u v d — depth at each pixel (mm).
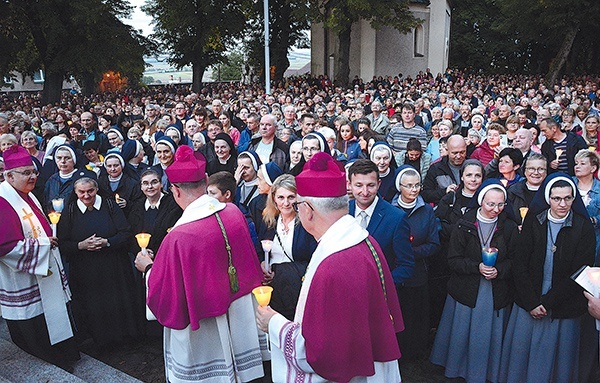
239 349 3436
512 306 4098
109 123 10312
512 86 26688
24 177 4043
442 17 37500
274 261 4164
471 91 20922
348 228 2381
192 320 3098
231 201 4301
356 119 11375
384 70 37125
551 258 3871
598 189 4863
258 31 35688
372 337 2361
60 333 4273
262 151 7367
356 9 26969
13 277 4078
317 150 5758
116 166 5805
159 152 6270
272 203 4312
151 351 4863
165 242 3176
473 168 4699
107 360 4727
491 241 4000
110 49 27453
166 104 17938
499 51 48625
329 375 2273
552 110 10469
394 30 36625
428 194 5855
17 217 3996
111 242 4633
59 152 5902
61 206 4680
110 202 4785
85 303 4723
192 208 3264
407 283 4297
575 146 6859
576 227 3811
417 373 4398
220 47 34469
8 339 4785
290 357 2455
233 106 15414
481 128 8641
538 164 5004
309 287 2326
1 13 24625
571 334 3895
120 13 28531
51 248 4191
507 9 36594
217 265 3215
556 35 36188
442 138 7762
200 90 34031
